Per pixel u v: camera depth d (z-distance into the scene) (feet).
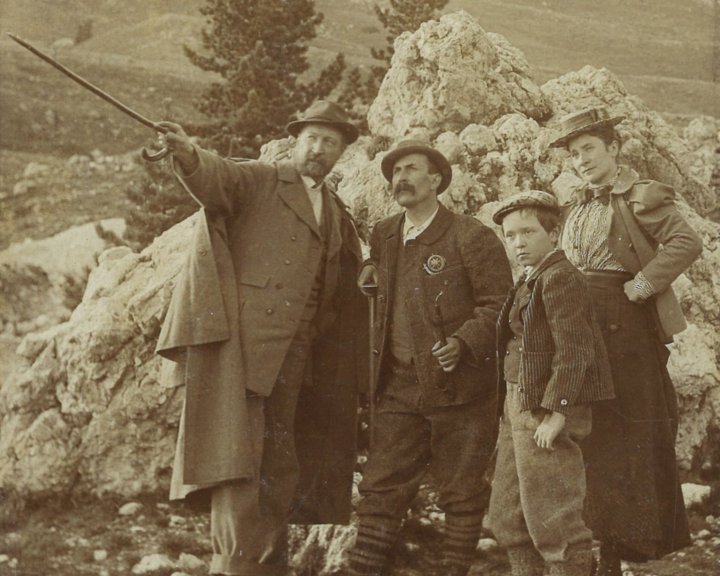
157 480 12.50
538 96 14.69
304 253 10.37
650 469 11.03
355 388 10.93
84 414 12.64
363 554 10.32
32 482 12.34
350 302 10.89
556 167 13.78
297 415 10.90
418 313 10.43
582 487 9.53
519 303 9.68
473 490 10.36
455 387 10.30
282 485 10.43
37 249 15.62
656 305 11.10
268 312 10.13
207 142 14.78
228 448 9.84
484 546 11.35
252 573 10.02
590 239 11.22
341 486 10.93
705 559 11.43
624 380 11.06
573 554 9.36
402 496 10.41
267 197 10.44
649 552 11.02
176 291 10.21
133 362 12.73
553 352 9.45
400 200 10.57
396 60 14.70
